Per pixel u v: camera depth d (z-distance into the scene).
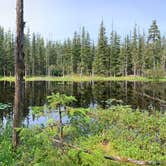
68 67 107.19
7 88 53.16
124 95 44.00
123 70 100.94
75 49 103.94
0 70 96.75
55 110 7.87
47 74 112.81
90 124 16.98
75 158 7.43
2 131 14.59
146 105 32.19
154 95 44.19
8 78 92.19
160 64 97.69
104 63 99.19
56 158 7.56
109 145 14.62
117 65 100.50
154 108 29.47
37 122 19.16
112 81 86.50
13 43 98.19
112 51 100.56
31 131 8.38
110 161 9.49
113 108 23.02
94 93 46.75
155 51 98.00
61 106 7.86
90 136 15.27
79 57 103.94
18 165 10.14
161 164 9.95
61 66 114.88
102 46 97.50
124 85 67.88
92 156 7.44
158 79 92.25
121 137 16.03
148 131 17.36
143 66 99.31
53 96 7.78
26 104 30.94
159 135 16.28
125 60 101.19
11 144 12.01
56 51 121.19
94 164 7.37
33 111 7.92
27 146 11.22
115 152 13.51
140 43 100.81
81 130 14.84
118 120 19.78
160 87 61.03
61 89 54.47
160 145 14.88
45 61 115.56
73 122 7.93
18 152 11.33
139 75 100.81
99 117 19.98
